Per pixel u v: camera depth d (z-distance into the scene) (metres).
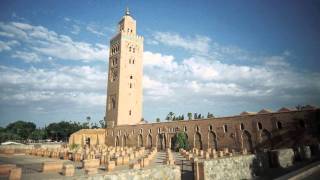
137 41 89.69
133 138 73.56
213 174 15.34
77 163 35.03
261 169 19.62
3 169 24.33
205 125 55.75
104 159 35.59
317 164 17.06
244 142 48.28
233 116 50.72
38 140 122.88
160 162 35.78
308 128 39.28
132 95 84.25
